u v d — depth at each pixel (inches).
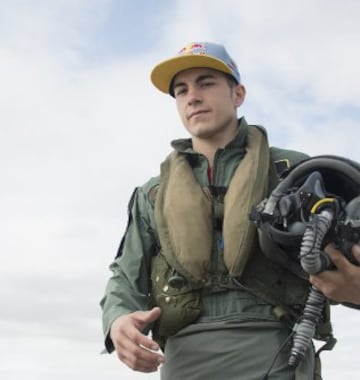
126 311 133.8
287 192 117.6
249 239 129.6
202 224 135.0
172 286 134.6
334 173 117.0
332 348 130.6
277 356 122.2
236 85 152.3
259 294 130.3
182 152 147.1
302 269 121.7
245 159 138.5
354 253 108.0
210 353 129.7
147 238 144.1
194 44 147.9
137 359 122.3
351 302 113.7
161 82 152.1
